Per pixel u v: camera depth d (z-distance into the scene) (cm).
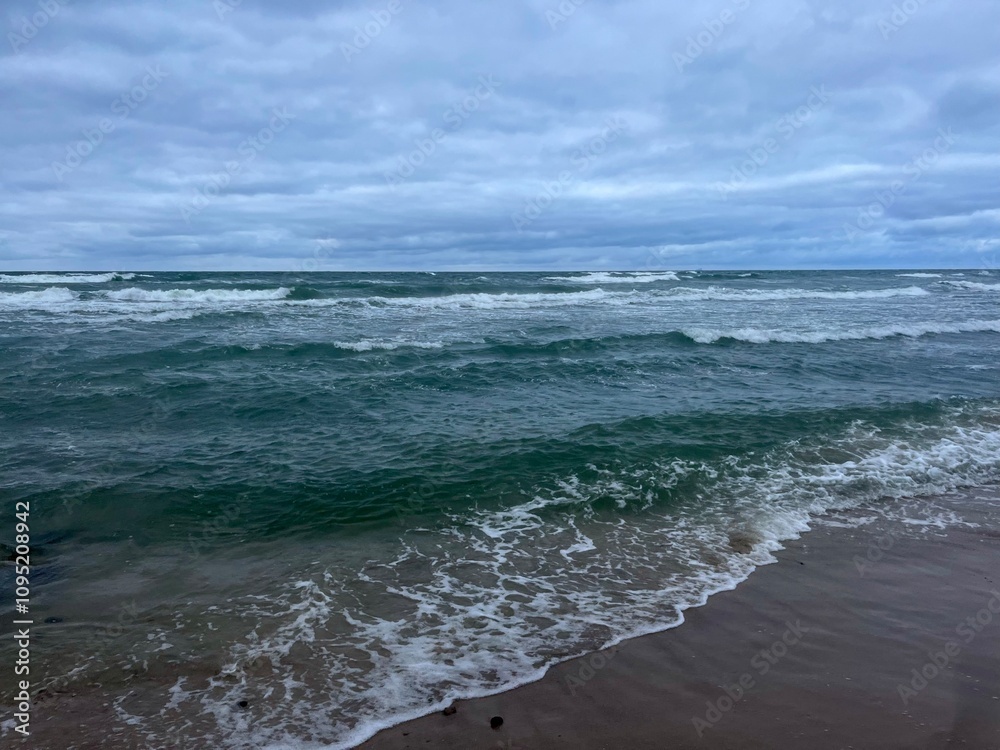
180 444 856
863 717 385
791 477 786
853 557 600
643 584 541
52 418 959
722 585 542
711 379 1302
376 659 434
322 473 758
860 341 1836
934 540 641
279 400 1068
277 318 2106
